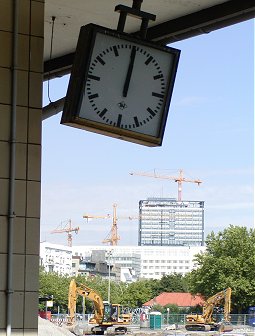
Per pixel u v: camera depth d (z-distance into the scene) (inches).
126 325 3024.1
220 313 3750.0
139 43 376.5
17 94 372.5
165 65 382.0
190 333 2987.2
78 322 3287.4
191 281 4040.4
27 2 380.2
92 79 367.6
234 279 3870.6
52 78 614.9
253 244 3917.3
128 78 374.3
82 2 491.8
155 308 5152.6
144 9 489.7
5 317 358.0
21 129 371.2
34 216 368.5
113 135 377.4
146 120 377.4
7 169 366.6
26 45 377.4
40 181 371.9
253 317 3631.9
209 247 3988.7
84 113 365.7
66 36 560.4
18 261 362.9
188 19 493.4
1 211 363.3
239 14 466.0
